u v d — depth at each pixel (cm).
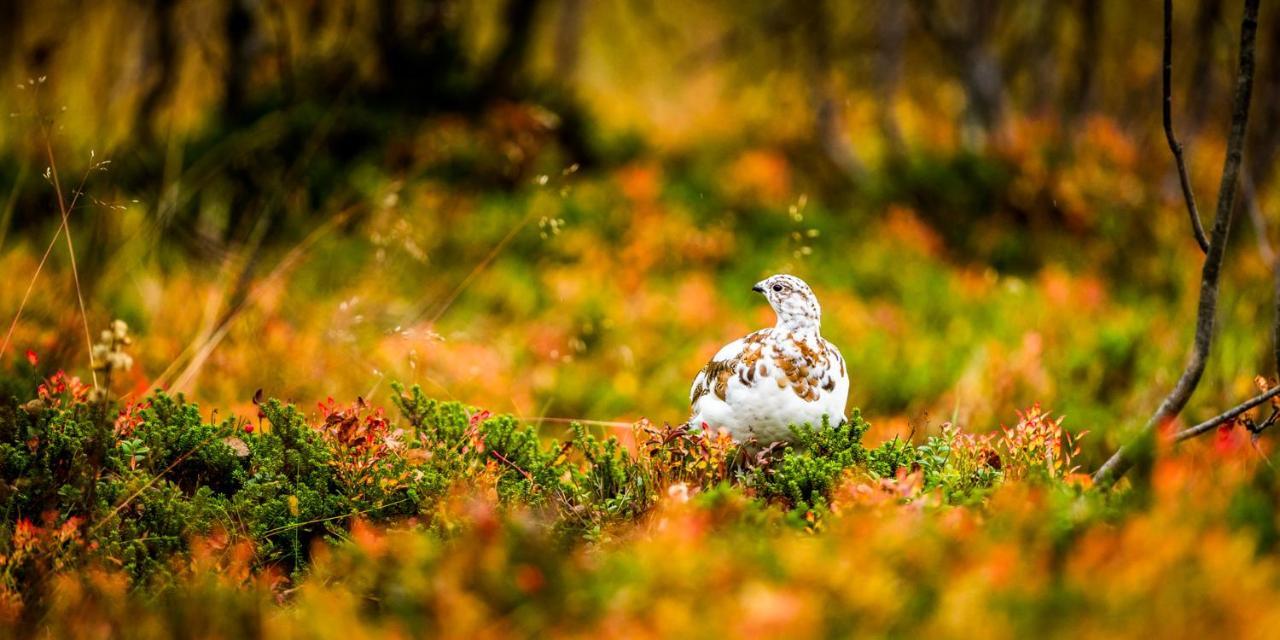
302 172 1432
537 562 543
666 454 698
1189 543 505
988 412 1007
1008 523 548
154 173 1446
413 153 1516
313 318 1110
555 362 1163
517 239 1436
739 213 1582
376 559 600
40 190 1327
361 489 690
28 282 1081
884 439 945
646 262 1392
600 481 716
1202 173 1566
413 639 525
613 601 488
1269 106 1474
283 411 723
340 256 1324
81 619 556
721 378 747
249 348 995
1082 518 550
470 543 559
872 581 475
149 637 546
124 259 1173
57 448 684
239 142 1473
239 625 552
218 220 1360
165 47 1574
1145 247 1491
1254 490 619
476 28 1880
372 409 758
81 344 921
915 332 1279
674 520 571
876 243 1520
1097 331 1190
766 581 488
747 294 1385
